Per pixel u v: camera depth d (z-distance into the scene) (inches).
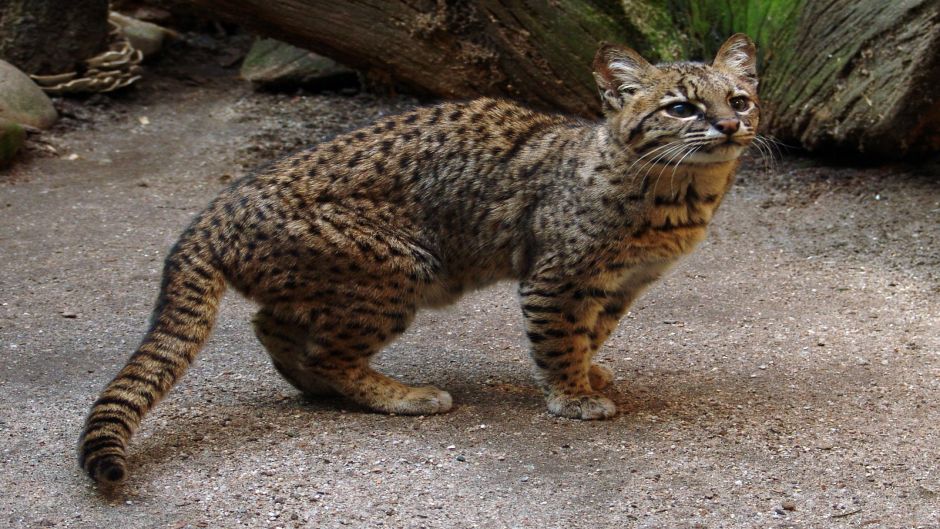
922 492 80.4
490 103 89.0
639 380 90.4
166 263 86.0
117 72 137.9
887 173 115.6
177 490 80.3
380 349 87.3
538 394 89.1
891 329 95.6
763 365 91.7
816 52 113.9
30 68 133.3
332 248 85.0
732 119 82.9
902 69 109.0
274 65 143.6
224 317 98.0
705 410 87.0
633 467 82.0
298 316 86.0
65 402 87.4
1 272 102.4
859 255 105.3
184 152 123.3
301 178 86.0
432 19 119.0
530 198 86.4
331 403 88.1
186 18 162.2
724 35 118.5
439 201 86.8
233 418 86.1
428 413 86.7
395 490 80.3
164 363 83.1
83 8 135.3
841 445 83.8
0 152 117.5
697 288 101.6
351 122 133.0
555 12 117.2
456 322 97.7
